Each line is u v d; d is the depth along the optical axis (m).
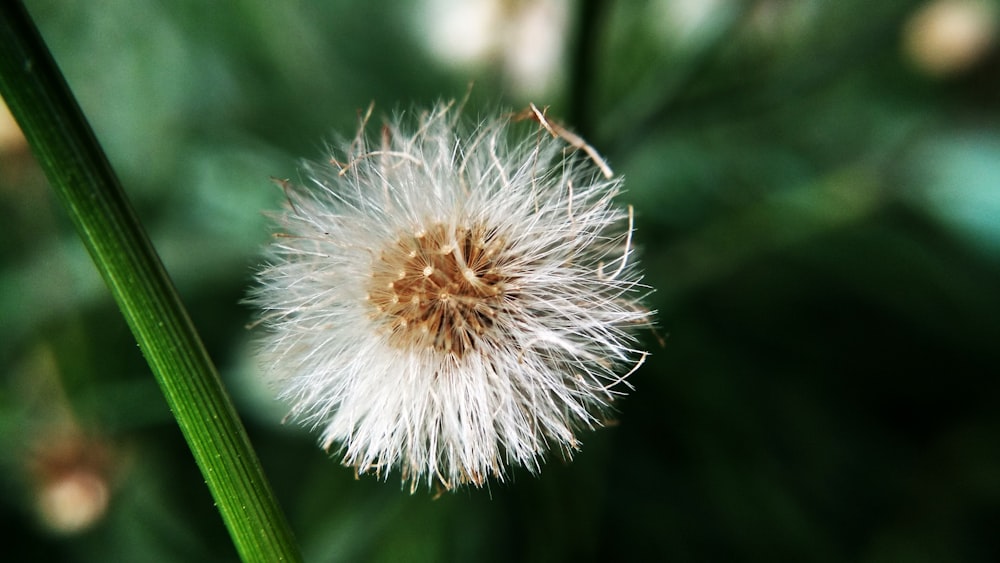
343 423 0.10
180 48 0.13
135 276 0.09
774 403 0.12
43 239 0.13
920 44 0.12
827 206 0.13
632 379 0.12
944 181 0.13
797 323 0.12
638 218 0.13
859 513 0.12
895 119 0.13
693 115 0.13
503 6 0.12
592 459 0.12
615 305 0.10
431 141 0.10
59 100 0.09
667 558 0.12
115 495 0.12
